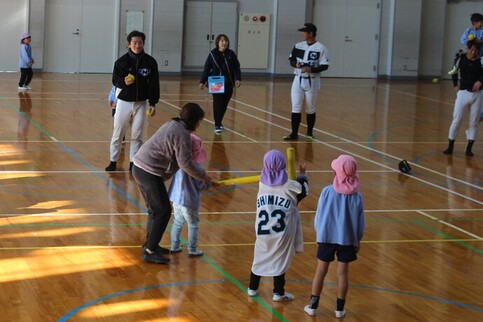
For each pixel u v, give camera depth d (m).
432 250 10.04
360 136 18.38
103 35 29.64
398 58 32.34
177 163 8.98
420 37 32.59
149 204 9.04
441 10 32.69
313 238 10.23
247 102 23.16
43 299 7.86
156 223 9.01
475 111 16.33
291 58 17.34
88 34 29.48
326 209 7.63
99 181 12.80
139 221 10.69
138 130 13.27
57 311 7.58
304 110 22.28
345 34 32.03
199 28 30.81
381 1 31.98
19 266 8.77
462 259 9.73
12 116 18.69
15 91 23.23
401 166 14.57
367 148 16.89
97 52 29.69
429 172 14.78
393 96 26.44
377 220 11.30
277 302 8.07
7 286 8.16
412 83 31.28
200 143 9.10
